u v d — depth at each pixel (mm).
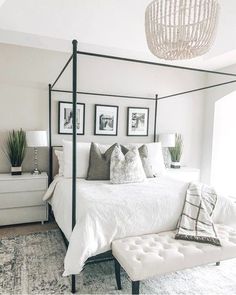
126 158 2977
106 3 2936
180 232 2074
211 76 4656
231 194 4609
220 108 4629
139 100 4215
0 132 3400
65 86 3703
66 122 3729
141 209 2141
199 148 4863
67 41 3178
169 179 3146
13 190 3104
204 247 1888
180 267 1761
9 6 2742
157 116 4402
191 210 2281
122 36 3350
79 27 3098
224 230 2191
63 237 2748
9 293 1875
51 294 1881
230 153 4809
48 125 3648
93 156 3133
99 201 2098
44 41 3207
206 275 2193
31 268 2217
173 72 4465
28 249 2572
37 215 3268
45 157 3646
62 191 2672
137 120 4211
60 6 2912
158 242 1973
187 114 4672
